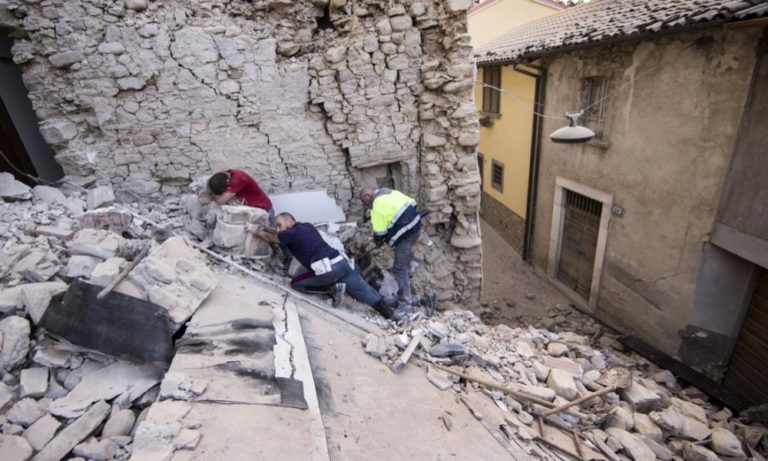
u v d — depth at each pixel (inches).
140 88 175.2
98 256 121.1
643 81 245.9
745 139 190.1
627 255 278.1
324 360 120.8
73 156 179.3
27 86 171.3
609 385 165.9
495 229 509.4
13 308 101.3
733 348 223.9
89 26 163.3
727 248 205.2
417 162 213.0
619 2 321.7
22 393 88.5
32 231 142.6
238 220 164.1
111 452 79.0
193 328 106.1
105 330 97.9
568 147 330.0
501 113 451.2
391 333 165.5
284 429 84.1
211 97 182.5
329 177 209.0
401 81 194.2
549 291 366.0
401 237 178.4
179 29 171.3
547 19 464.8
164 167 189.3
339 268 164.2
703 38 204.2
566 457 122.6
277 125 193.3
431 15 184.1
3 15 156.3
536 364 168.9
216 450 74.7
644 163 253.3
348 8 181.5
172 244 128.3
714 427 164.6
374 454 92.7
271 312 128.0
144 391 92.8
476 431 118.0
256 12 180.5
